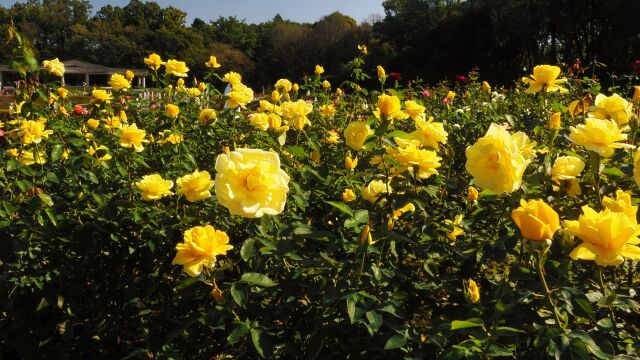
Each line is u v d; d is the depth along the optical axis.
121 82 5.03
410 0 51.66
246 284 1.73
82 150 3.27
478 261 1.78
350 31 60.31
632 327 1.72
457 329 1.42
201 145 3.86
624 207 1.37
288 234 1.79
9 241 2.34
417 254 2.07
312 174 2.56
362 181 2.60
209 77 5.31
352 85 5.11
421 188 2.08
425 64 42.94
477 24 38.84
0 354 2.56
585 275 1.86
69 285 2.50
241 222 2.27
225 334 2.08
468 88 8.05
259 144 3.35
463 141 3.77
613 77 5.95
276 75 64.81
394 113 2.21
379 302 1.62
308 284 1.90
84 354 2.62
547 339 1.30
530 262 1.65
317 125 4.41
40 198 2.39
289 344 1.70
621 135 1.67
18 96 3.15
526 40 33.72
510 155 1.47
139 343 2.63
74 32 73.25
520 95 6.08
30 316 2.42
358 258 1.77
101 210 2.51
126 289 2.51
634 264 1.81
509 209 1.78
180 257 1.67
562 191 1.77
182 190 2.19
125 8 80.12
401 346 1.55
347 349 1.67
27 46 2.95
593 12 29.92
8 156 3.11
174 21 79.19
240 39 76.06
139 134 3.10
